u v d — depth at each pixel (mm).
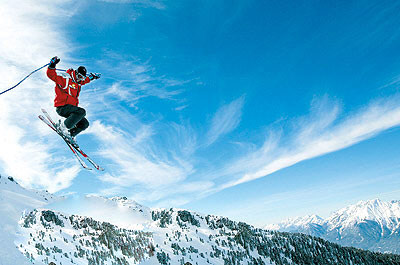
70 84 10477
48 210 109812
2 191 155125
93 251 79750
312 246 194500
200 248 145375
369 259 196125
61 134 10758
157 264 101062
